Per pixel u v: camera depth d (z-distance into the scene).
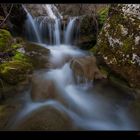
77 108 2.19
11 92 2.11
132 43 2.31
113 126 2.01
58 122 1.83
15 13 3.67
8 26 3.52
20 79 2.18
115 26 2.56
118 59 2.43
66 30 4.11
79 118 2.05
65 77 2.59
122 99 2.33
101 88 2.48
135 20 2.33
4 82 2.09
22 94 2.18
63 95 2.31
